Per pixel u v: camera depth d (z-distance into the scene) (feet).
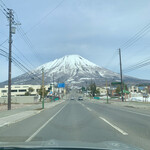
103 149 14.92
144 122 44.04
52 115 63.52
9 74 87.10
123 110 81.20
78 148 15.11
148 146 22.79
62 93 423.64
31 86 350.23
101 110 81.46
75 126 38.75
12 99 172.24
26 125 41.83
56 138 27.20
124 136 28.48
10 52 86.28
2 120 49.19
